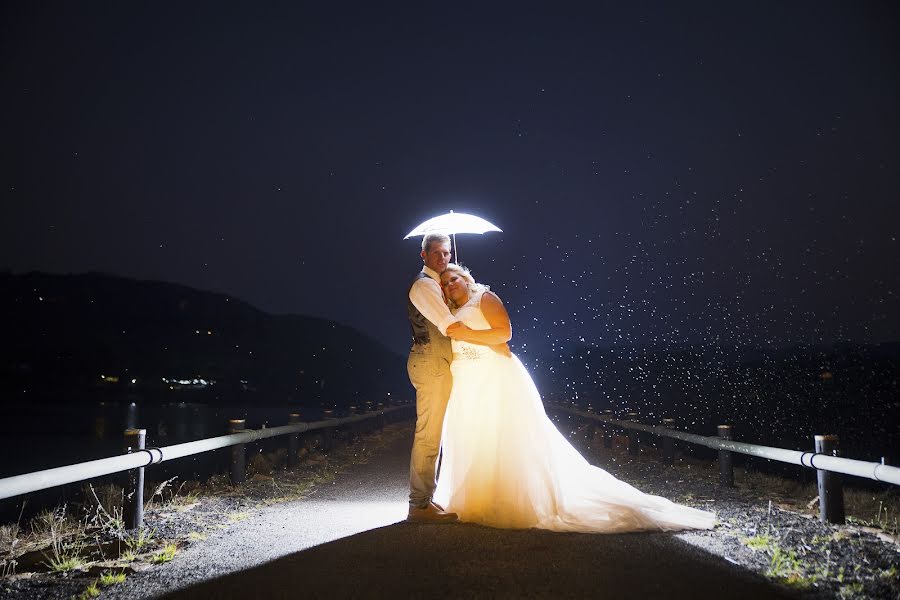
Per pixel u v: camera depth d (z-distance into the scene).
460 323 5.36
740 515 6.01
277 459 11.71
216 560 4.48
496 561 4.17
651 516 5.23
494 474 5.34
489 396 5.47
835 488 5.64
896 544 4.72
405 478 9.51
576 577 3.82
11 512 8.02
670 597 3.48
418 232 6.27
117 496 7.20
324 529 5.50
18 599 3.68
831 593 3.57
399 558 4.30
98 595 3.70
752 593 3.56
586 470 5.52
